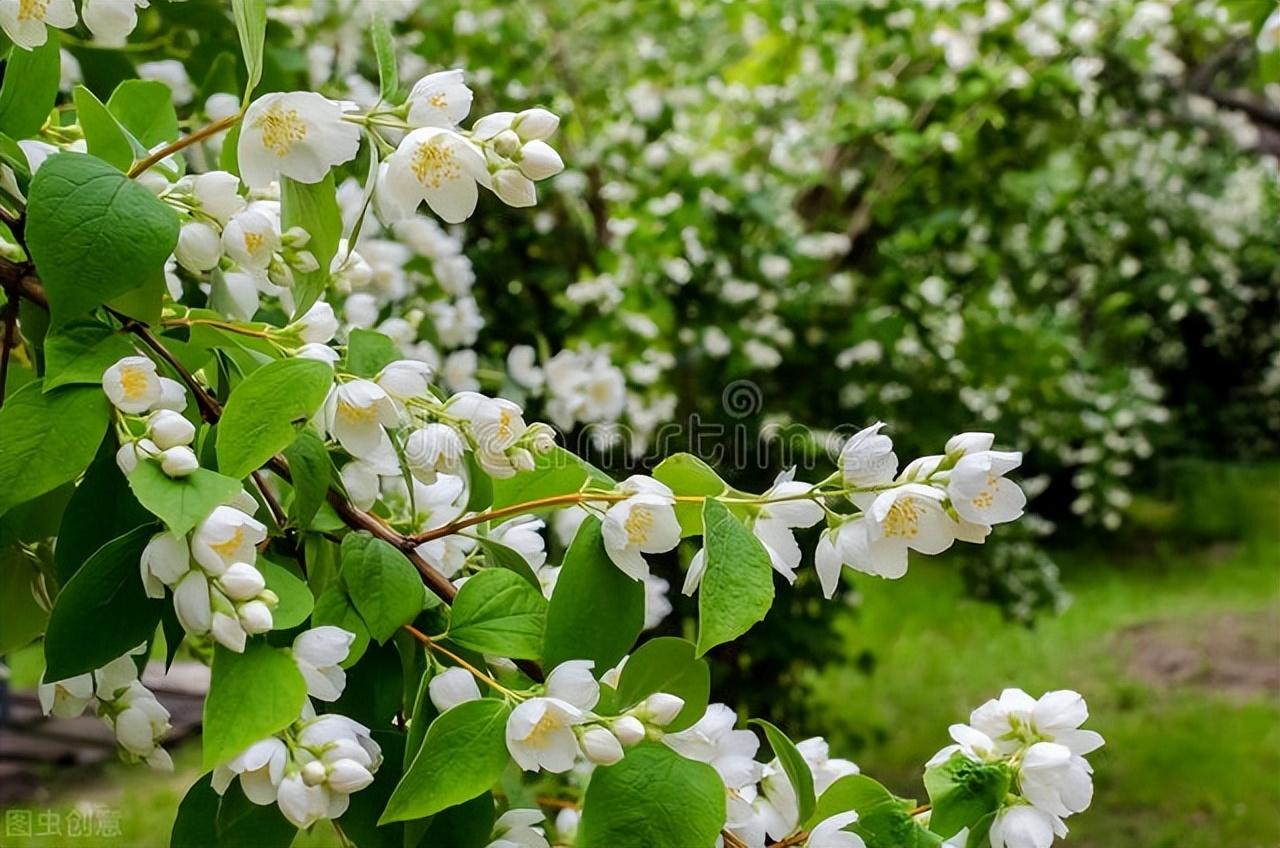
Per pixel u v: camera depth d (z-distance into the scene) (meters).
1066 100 2.28
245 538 0.62
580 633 0.66
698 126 2.39
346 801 0.62
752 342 1.91
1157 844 2.18
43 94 0.70
